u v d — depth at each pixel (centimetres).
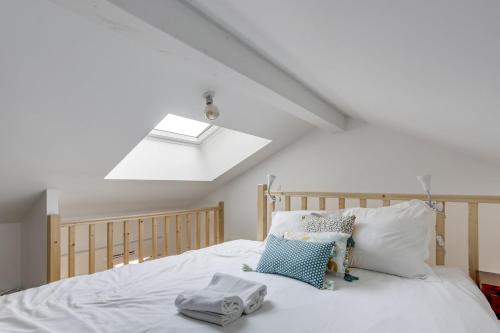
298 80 201
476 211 186
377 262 172
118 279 161
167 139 299
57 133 178
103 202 286
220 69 142
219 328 106
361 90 166
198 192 369
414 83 119
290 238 186
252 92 176
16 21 115
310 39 112
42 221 227
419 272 163
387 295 137
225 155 329
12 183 201
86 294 140
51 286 151
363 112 243
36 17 116
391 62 106
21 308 124
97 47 138
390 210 191
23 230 247
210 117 201
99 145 204
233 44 142
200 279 161
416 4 63
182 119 287
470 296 138
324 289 146
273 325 109
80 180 234
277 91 178
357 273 171
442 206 195
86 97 163
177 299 120
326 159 314
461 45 74
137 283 155
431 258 253
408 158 271
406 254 167
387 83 133
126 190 283
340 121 287
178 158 310
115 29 108
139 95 178
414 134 253
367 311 120
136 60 154
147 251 353
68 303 129
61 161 203
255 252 219
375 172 287
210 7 116
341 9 79
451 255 250
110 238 250
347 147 303
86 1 91
